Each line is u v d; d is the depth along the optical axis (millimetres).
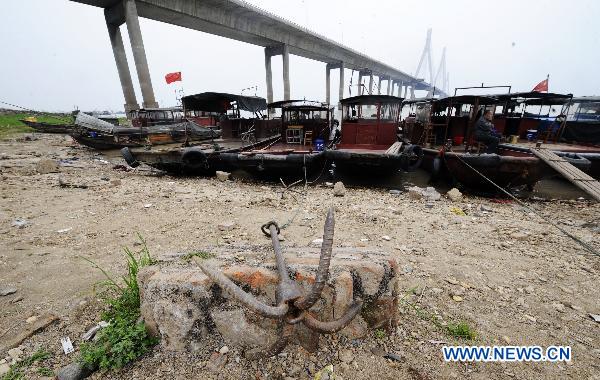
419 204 7367
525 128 12758
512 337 2719
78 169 11344
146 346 2416
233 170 10727
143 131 14609
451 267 4082
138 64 24781
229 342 2389
